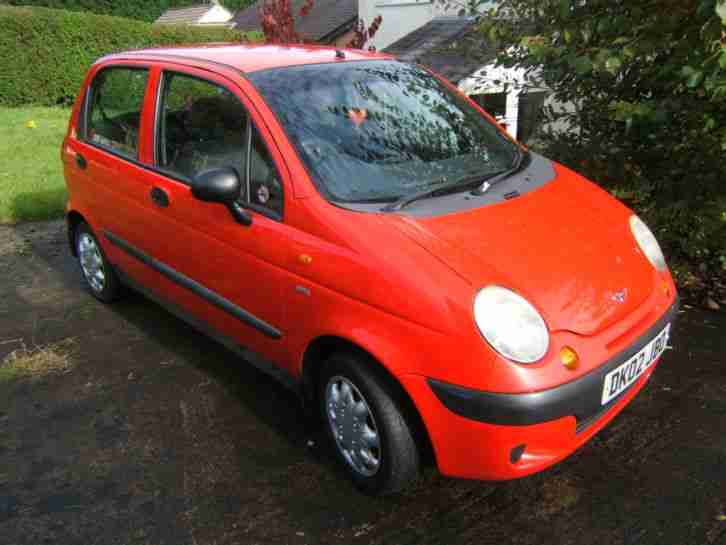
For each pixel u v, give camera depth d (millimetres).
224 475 2977
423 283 2379
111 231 4270
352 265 2553
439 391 2324
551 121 5047
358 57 3650
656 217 4523
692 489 2773
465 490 2826
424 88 3613
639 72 4301
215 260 3283
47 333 4445
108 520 2725
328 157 2928
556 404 2283
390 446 2562
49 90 17453
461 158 3236
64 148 4699
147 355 4105
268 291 2973
